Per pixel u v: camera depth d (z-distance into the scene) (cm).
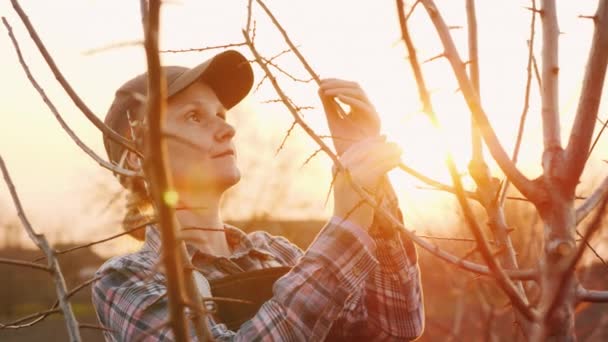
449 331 257
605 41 113
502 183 128
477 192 129
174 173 206
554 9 128
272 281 196
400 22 97
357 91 179
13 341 1048
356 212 171
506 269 126
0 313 1259
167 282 82
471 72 128
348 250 169
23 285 1301
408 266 206
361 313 204
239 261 214
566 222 116
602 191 121
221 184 210
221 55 219
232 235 225
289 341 162
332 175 171
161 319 175
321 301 166
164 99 75
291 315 163
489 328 224
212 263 204
